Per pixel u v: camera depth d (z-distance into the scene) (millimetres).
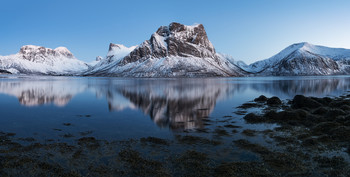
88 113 28875
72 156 13492
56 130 19844
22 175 11266
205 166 12062
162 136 17844
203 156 13383
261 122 22516
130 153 13914
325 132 17750
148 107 33906
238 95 51438
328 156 13078
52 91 61562
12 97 46844
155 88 73125
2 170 11703
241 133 18516
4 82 109625
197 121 23656
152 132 19125
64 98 45594
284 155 13305
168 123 22703
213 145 15438
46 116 26766
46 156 13484
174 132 19109
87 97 47375
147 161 12703
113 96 49250
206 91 61719
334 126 18203
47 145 15461
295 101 31453
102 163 12531
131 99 43875
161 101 40844
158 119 24812
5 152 14062
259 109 31422
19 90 64062
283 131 18812
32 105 36094
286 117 23062
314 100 29875
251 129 19828
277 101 35938
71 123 22812
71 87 77312
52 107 34062
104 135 18203
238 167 11844
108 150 14539
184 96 49125
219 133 18609
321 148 14336
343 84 91062
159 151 14328
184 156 13422
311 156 13172
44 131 19469
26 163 12492
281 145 15211
